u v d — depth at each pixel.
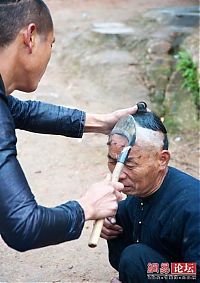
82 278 3.27
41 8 2.07
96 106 5.91
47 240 1.89
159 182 2.49
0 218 1.86
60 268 3.37
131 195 2.51
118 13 8.33
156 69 6.45
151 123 2.44
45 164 4.80
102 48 7.15
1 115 1.97
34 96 6.12
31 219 1.84
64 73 6.74
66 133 2.82
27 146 5.14
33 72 2.11
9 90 2.15
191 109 5.70
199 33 6.98
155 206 2.51
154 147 2.40
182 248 2.46
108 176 2.27
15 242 1.86
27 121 2.75
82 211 1.97
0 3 2.01
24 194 1.86
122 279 2.61
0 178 1.86
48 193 4.28
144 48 6.95
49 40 2.12
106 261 3.44
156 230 2.51
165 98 6.03
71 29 7.76
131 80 6.41
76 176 4.57
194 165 4.77
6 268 3.38
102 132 2.84
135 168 2.39
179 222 2.41
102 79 6.49
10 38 2.02
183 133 5.39
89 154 4.98
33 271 3.34
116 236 2.83
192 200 2.41
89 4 9.03
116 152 2.41
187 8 8.20
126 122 2.45
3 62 2.04
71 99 6.09
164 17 7.79
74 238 1.96
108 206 2.04
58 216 1.90
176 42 6.91
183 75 6.12
